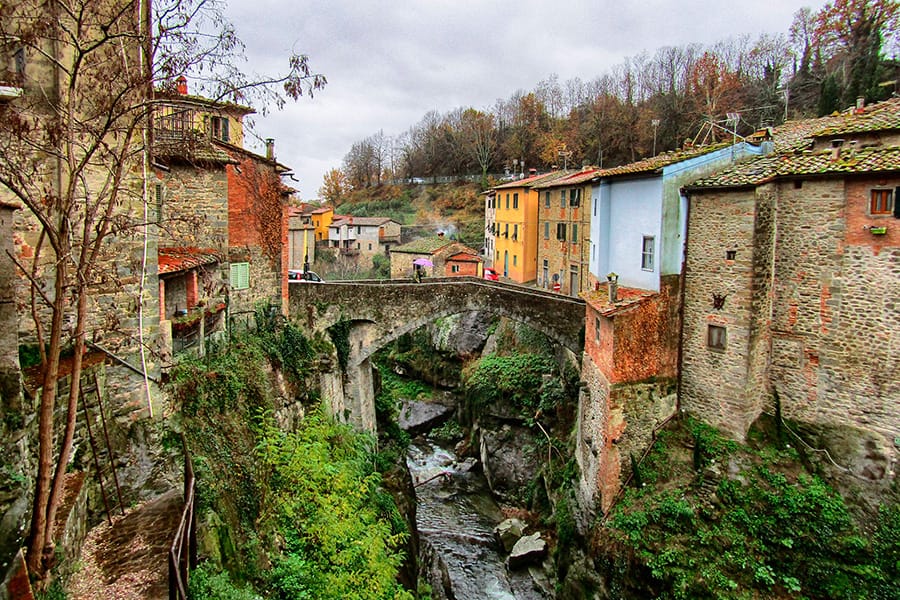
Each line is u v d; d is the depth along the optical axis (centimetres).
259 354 1905
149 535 1004
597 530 1945
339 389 2580
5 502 740
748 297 1877
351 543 1387
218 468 1310
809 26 6069
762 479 1827
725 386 1966
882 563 1583
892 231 1662
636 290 2223
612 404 2008
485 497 2905
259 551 1239
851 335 1767
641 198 2195
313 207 8469
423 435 3669
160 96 1015
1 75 970
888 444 1700
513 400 3034
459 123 9338
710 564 1681
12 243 786
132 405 1171
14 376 792
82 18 890
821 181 1794
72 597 829
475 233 6862
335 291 2548
